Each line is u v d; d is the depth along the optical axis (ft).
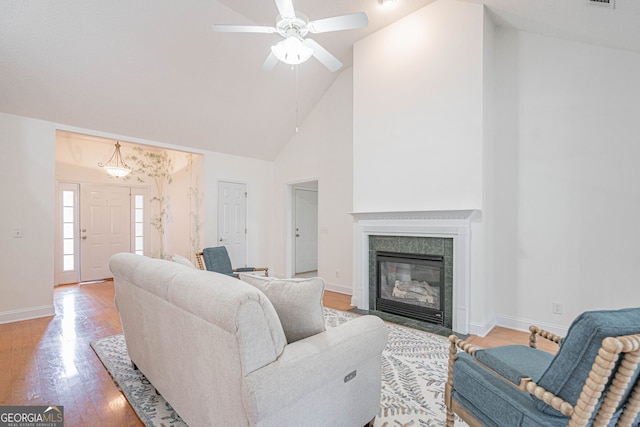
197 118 15.02
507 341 9.48
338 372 4.42
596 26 8.10
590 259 9.35
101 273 19.90
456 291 10.40
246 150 18.58
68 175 18.70
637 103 8.69
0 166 11.22
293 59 8.75
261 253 19.95
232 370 3.75
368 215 12.67
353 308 13.06
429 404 6.28
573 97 9.62
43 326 10.89
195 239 18.13
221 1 10.82
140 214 21.70
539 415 3.49
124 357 8.34
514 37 10.69
